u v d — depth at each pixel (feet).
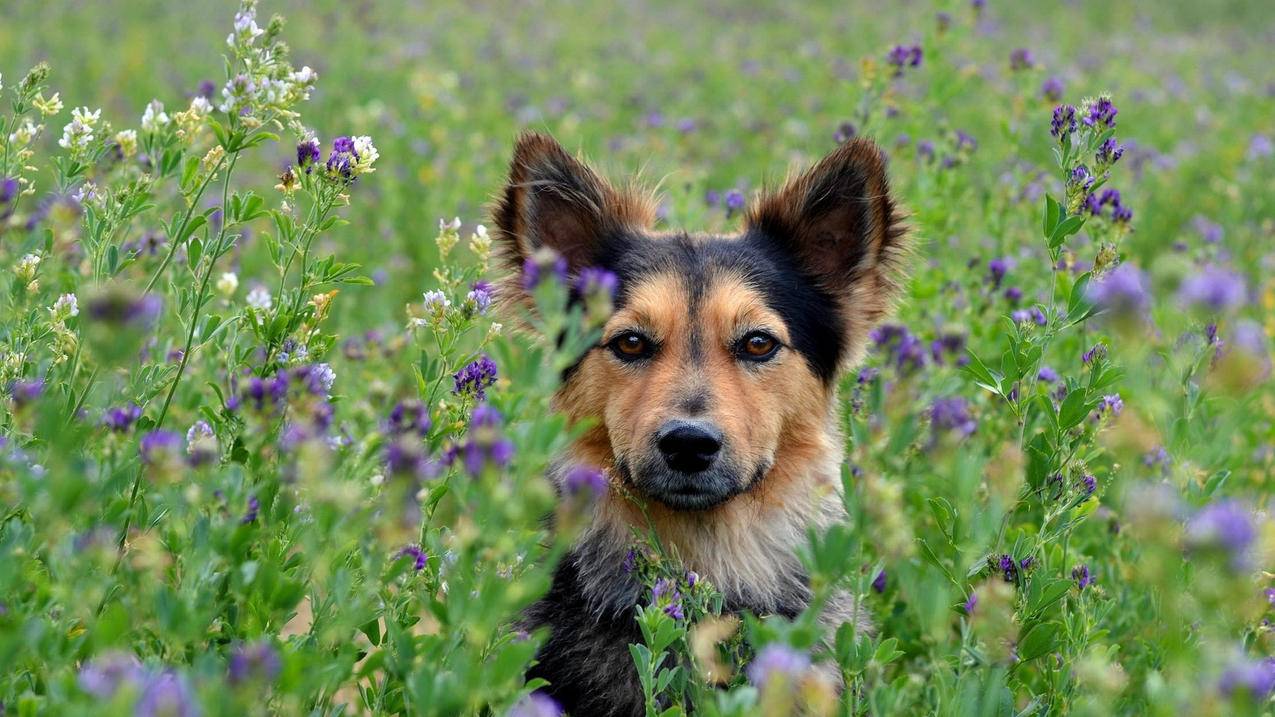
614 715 16.02
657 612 11.66
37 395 11.12
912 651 17.25
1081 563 15.07
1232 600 8.74
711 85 57.52
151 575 9.44
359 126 40.42
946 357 12.94
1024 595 13.10
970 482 10.66
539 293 9.36
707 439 15.16
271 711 9.96
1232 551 8.58
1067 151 14.43
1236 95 55.77
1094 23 90.58
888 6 91.81
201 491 9.72
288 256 13.69
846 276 18.92
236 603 10.69
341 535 9.64
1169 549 9.29
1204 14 99.71
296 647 10.29
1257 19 98.22
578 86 51.93
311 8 68.18
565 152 18.52
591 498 9.68
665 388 15.88
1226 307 9.74
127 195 13.69
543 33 74.64
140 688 7.30
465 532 9.13
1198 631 11.94
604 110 48.26
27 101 14.92
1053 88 26.32
